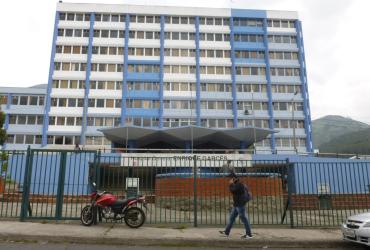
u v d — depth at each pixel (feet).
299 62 213.05
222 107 201.05
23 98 201.46
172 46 207.62
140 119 193.57
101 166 42.14
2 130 76.79
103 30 207.72
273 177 52.16
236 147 164.35
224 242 29.27
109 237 28.68
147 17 213.46
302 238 30.66
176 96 198.39
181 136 137.59
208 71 206.39
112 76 198.70
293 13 221.46
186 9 215.10
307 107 208.54
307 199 44.91
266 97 204.33
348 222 29.30
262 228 36.17
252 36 216.33
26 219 35.47
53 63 197.88
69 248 25.88
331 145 392.88
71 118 191.01
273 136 197.67
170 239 29.01
